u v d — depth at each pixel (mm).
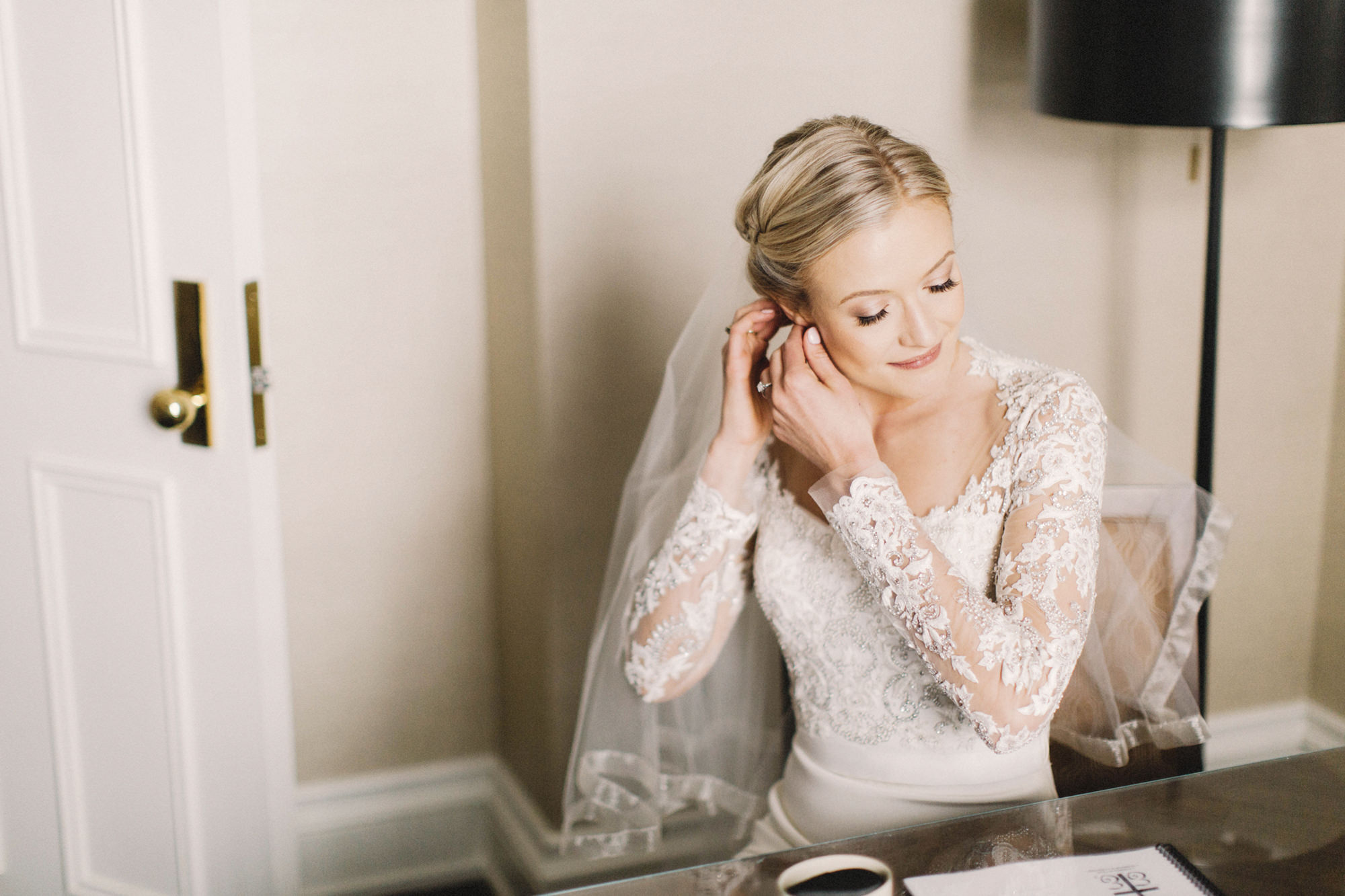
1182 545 1505
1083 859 1052
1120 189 2328
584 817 1644
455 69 2182
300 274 2164
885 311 1218
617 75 1968
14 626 1885
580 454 2084
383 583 2328
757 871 1062
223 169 1582
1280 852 1056
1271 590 2604
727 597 1490
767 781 1666
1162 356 2439
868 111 2141
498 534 2363
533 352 2041
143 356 1679
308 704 2324
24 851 1979
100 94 1615
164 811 1854
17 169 1688
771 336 1401
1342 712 2586
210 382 1660
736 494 1432
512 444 2219
